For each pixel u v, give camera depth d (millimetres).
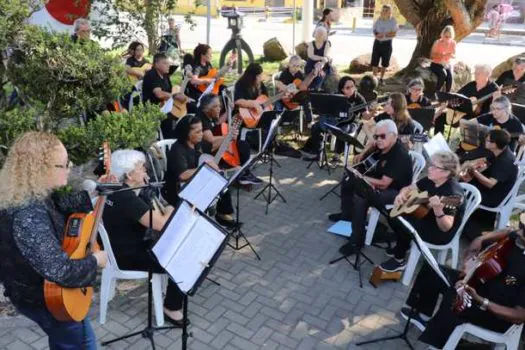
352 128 6734
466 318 3268
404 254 4477
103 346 3576
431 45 11578
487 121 6605
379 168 5016
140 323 3838
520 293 3033
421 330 3752
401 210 4184
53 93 4090
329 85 8766
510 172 4992
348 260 4801
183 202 3107
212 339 3703
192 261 2840
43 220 2324
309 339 3754
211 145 5781
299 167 7121
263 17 29266
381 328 3900
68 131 4285
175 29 10570
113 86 4289
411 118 6168
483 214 5344
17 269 2365
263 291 4316
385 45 11625
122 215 3555
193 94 7797
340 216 5590
